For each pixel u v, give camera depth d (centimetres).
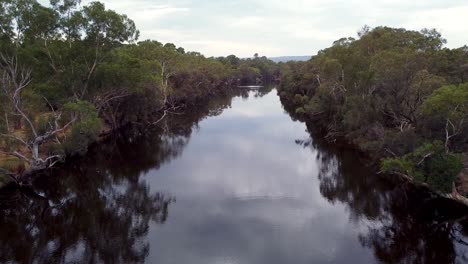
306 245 2747
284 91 11875
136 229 3053
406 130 3762
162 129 7494
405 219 3153
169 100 10031
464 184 3225
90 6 4906
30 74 4494
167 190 3947
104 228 3109
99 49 5203
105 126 6606
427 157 3084
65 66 4966
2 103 3831
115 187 4094
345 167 4559
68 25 4722
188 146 5962
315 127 7206
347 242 2788
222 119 8606
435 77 4081
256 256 2600
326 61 6631
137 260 2562
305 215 3275
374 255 2600
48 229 3103
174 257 2602
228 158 5175
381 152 4156
